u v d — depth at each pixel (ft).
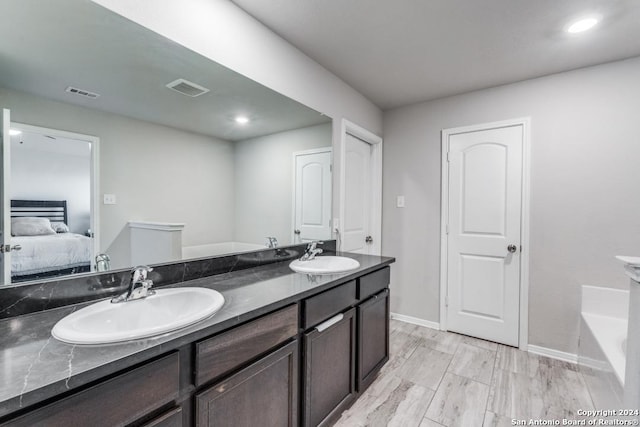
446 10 5.53
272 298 4.09
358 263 6.49
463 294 9.34
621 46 6.61
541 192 8.11
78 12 3.78
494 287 8.80
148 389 2.70
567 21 5.77
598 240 7.45
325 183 8.04
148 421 2.73
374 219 10.69
